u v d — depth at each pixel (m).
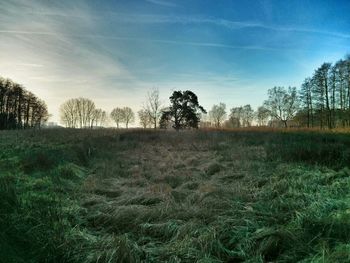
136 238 4.14
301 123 46.81
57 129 22.62
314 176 6.71
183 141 15.73
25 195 5.08
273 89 51.62
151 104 33.00
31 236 3.53
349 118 38.81
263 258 3.44
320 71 41.66
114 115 64.94
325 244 3.35
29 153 8.89
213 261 3.41
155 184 6.72
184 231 4.06
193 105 38.62
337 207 4.63
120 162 9.73
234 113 65.31
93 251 3.53
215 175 7.88
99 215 4.74
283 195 5.60
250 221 4.27
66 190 6.25
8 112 54.34
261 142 14.27
